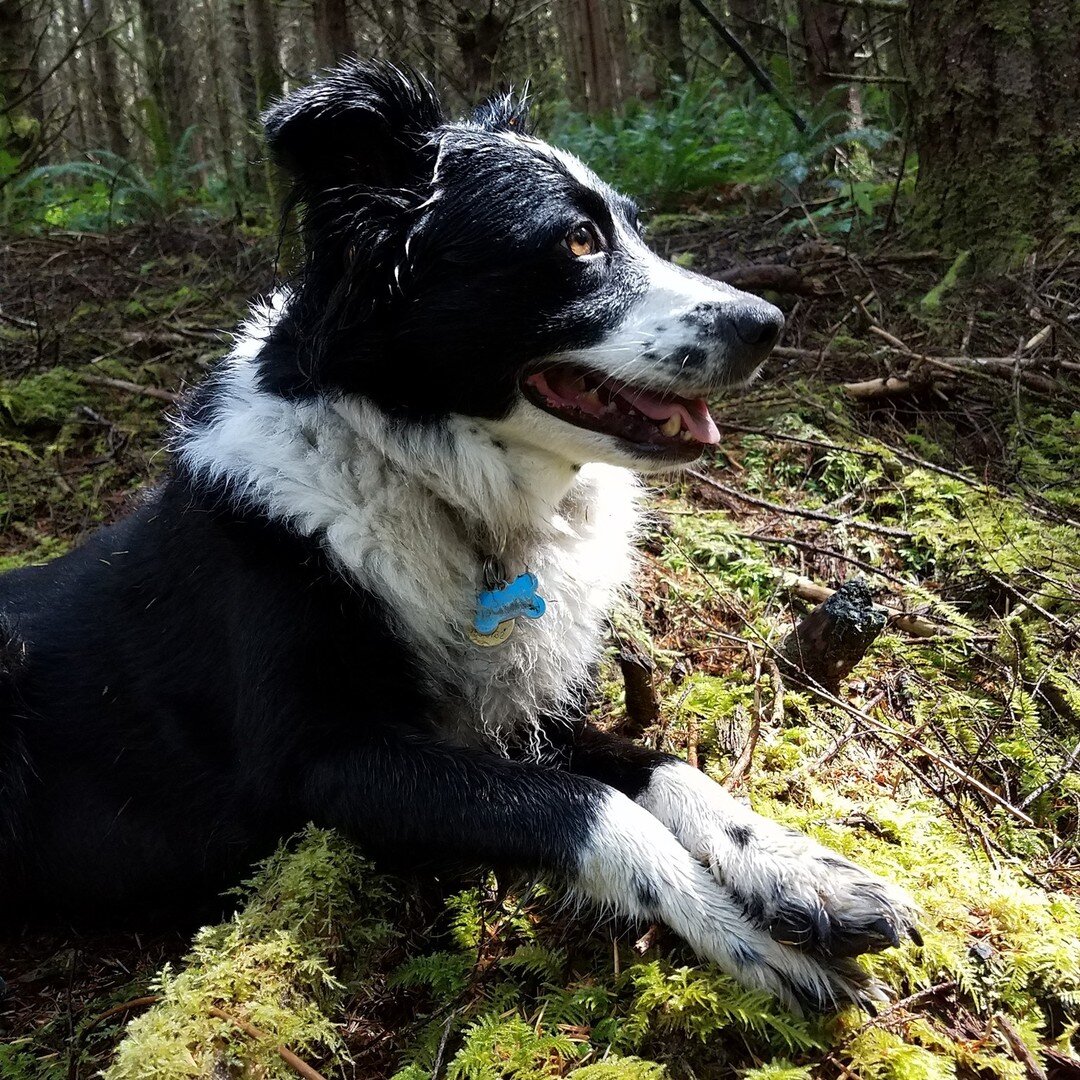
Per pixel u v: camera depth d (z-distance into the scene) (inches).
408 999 21.1
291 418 23.9
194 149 162.2
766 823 21.5
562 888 21.1
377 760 21.6
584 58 170.4
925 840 23.1
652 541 37.3
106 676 26.1
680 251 63.6
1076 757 26.5
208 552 24.2
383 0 90.7
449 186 23.5
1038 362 43.4
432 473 24.1
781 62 90.8
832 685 29.7
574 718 26.1
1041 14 50.2
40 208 85.4
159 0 150.9
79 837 26.2
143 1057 17.2
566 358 23.9
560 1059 18.0
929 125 54.8
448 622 24.4
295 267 25.1
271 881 21.6
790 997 19.1
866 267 54.4
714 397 45.9
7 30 85.3
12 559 39.5
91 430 49.2
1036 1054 18.5
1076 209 50.2
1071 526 36.1
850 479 40.1
